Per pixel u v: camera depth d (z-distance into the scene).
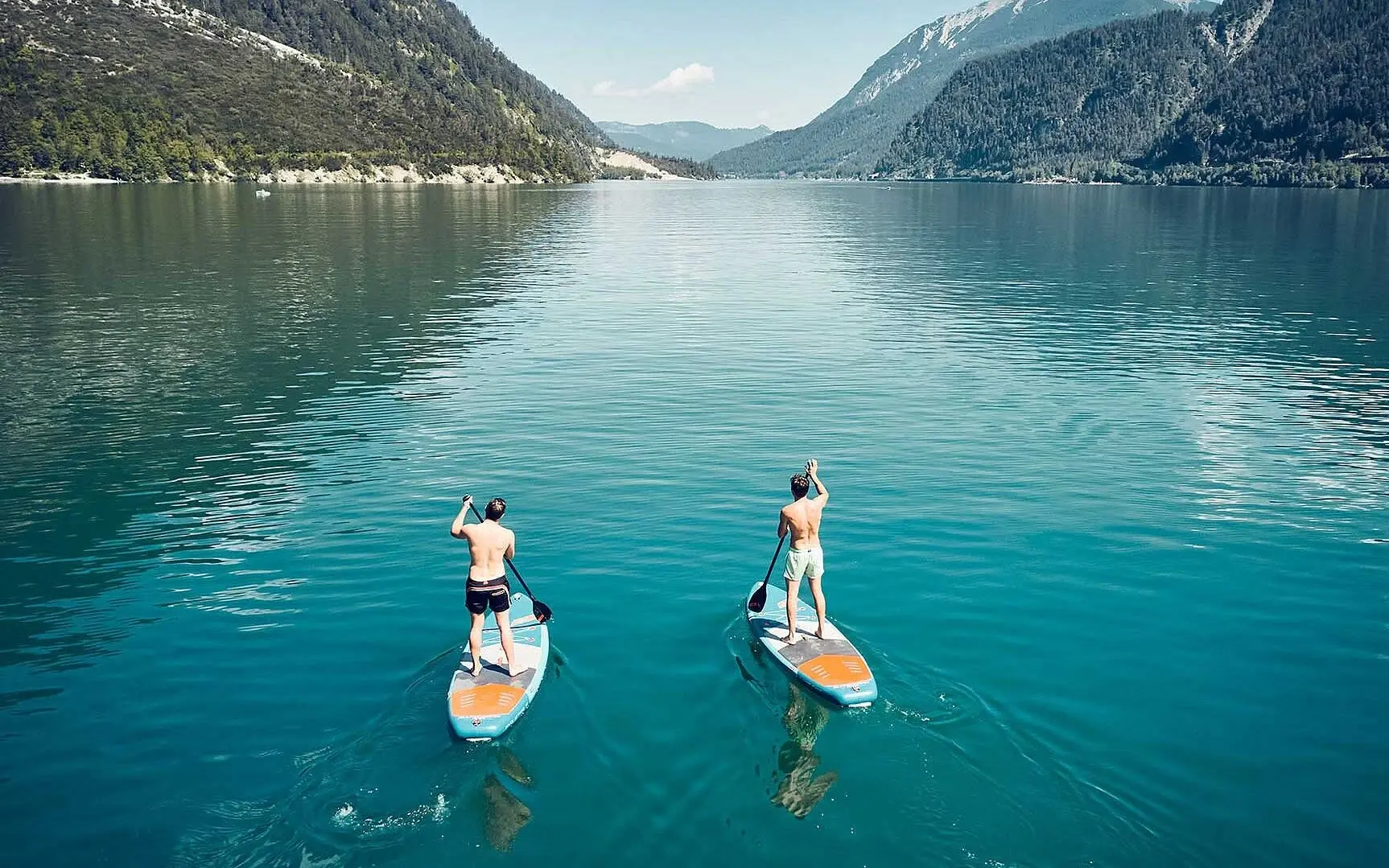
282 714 8.82
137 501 14.62
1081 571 12.15
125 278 39.47
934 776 7.89
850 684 9.09
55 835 7.16
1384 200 126.25
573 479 15.61
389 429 18.55
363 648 10.10
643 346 26.94
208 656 9.92
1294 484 15.55
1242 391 21.88
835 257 52.88
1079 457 16.97
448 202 107.62
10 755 8.16
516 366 24.19
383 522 13.72
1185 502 14.74
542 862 6.91
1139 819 7.38
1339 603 11.33
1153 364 24.83
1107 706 8.99
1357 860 6.97
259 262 45.56
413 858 6.95
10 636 10.36
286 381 22.44
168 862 6.89
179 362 24.27
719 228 76.38
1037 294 37.62
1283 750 8.34
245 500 14.62
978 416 19.67
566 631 10.52
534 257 50.78
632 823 7.34
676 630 10.52
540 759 8.17
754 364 24.52
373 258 48.38
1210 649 10.17
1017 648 10.12
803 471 16.12
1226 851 7.05
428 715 8.81
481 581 9.27
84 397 20.73
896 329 29.84
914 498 14.82
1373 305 34.31
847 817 7.38
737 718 8.77
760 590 10.39
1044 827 7.28
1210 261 49.38
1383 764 8.13
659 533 13.34
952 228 76.50
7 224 65.12
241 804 7.55
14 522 13.76
